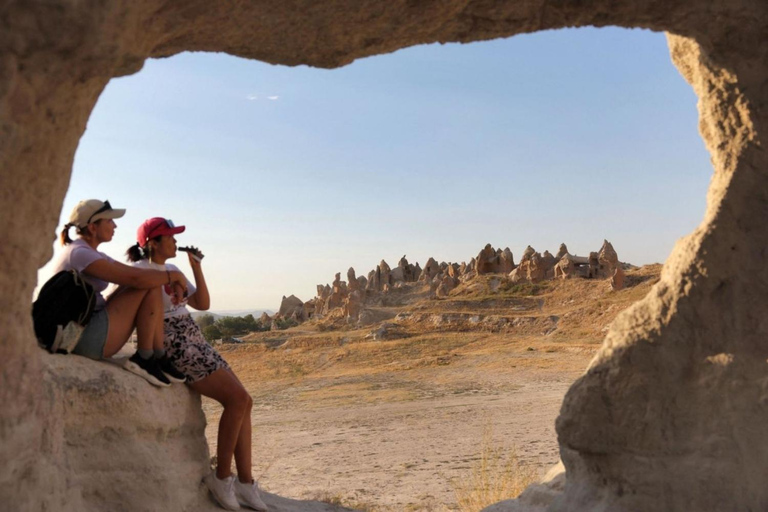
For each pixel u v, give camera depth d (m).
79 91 2.86
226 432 4.93
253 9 3.34
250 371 44.12
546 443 12.34
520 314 60.19
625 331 4.22
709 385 4.02
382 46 3.80
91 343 4.25
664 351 4.08
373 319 74.12
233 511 4.96
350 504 8.73
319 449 14.54
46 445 3.45
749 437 3.96
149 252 4.82
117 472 4.05
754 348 3.97
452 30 3.82
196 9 3.19
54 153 2.96
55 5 2.40
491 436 13.86
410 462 11.91
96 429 3.98
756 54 3.94
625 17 3.83
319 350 48.94
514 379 26.39
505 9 3.68
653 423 4.09
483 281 76.12
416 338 49.31
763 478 3.95
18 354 3.07
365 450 13.87
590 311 48.59
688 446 4.05
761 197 4.02
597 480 4.36
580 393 4.30
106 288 4.61
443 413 18.67
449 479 10.00
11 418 3.03
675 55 4.52
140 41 3.08
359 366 41.00
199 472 4.92
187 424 4.88
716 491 3.97
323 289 109.88
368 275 118.00
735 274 4.01
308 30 3.56
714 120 4.18
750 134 4.03
